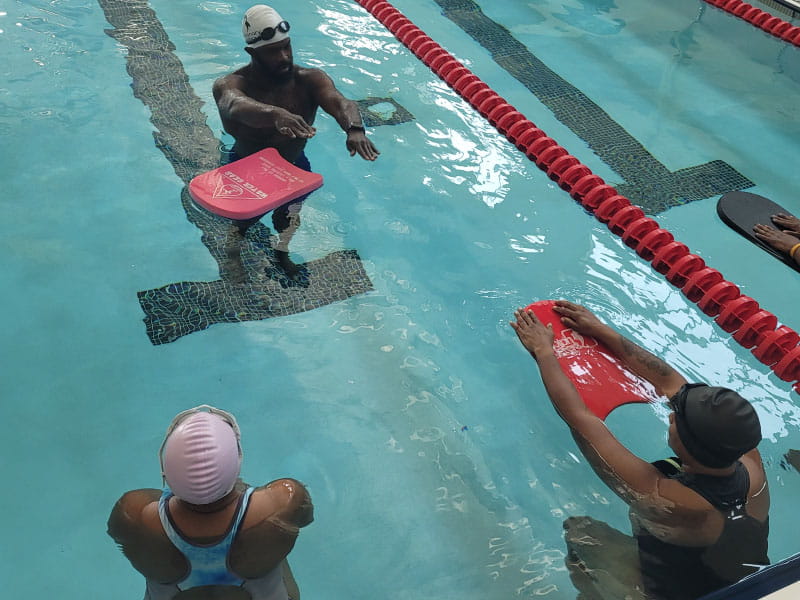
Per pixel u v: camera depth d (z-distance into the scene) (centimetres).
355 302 319
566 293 332
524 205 385
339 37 516
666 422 268
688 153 430
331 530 236
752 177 414
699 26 573
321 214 360
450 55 507
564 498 244
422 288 329
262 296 317
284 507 179
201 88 438
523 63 511
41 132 394
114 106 418
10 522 233
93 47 468
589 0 608
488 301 324
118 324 300
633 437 263
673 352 308
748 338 315
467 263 344
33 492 242
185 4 528
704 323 325
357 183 383
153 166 378
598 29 561
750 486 210
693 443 201
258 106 335
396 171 396
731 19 587
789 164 426
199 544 166
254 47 337
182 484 156
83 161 378
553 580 221
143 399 273
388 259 341
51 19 493
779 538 236
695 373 299
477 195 388
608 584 214
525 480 253
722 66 521
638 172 411
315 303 317
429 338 306
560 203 390
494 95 459
